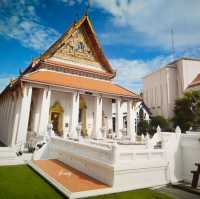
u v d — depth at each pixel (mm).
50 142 15961
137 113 43594
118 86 28828
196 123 35469
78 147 12086
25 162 14031
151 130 39688
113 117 32750
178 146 11898
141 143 18172
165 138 11578
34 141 17828
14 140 19266
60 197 7633
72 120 21703
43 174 10469
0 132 32188
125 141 20594
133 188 9141
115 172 8703
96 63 28438
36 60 23391
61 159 13922
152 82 55969
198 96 36250
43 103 20375
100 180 9500
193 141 11438
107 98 28391
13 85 22031
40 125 19891
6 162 13289
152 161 10320
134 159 9727
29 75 20516
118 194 8297
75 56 26453
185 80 47312
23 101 19297
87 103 26109
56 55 24828
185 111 36625
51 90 21609
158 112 51938
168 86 49125
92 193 7914
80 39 27297
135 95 26969
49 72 23500
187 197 8711
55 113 23797
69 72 25359
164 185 10430
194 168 11078
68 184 8758
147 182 9883
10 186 8617
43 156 15305
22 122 18938
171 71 50188
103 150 9766
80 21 26766
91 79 27016
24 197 7461
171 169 11164
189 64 48594
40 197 7547
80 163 11477
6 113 28109
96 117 23922
